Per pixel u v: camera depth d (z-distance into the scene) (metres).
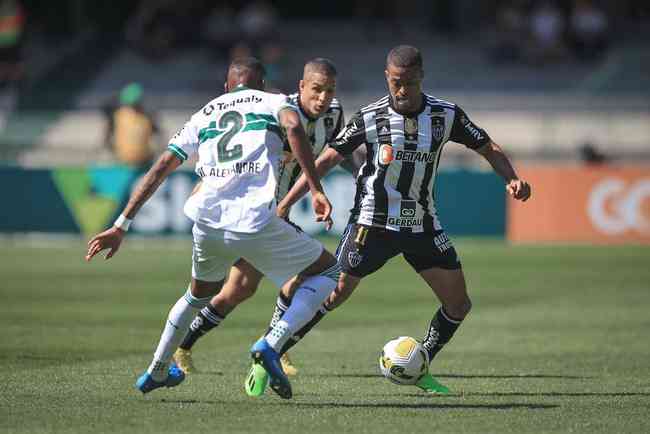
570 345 33.47
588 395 24.77
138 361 29.38
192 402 23.27
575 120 85.75
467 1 111.31
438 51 106.94
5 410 22.23
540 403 23.66
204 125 21.94
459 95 97.44
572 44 102.44
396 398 24.12
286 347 23.50
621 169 66.44
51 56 107.75
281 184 26.56
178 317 22.62
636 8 111.31
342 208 64.62
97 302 42.72
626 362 30.19
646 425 21.41
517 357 31.11
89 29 113.06
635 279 50.84
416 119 24.62
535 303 43.47
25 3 111.75
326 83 24.56
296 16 118.19
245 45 101.50
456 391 25.23
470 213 67.25
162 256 59.91
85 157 79.69
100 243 21.52
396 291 47.44
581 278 51.16
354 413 22.25
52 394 24.12
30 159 80.38
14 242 67.00
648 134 84.19
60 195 68.12
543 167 67.19
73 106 95.25
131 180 67.44
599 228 66.75
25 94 97.56
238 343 33.34
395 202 25.00
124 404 22.95
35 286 47.69
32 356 30.11
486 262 57.34
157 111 87.06
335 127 26.80
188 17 107.31
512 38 102.62
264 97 21.98
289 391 21.34
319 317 26.22
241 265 26.05
